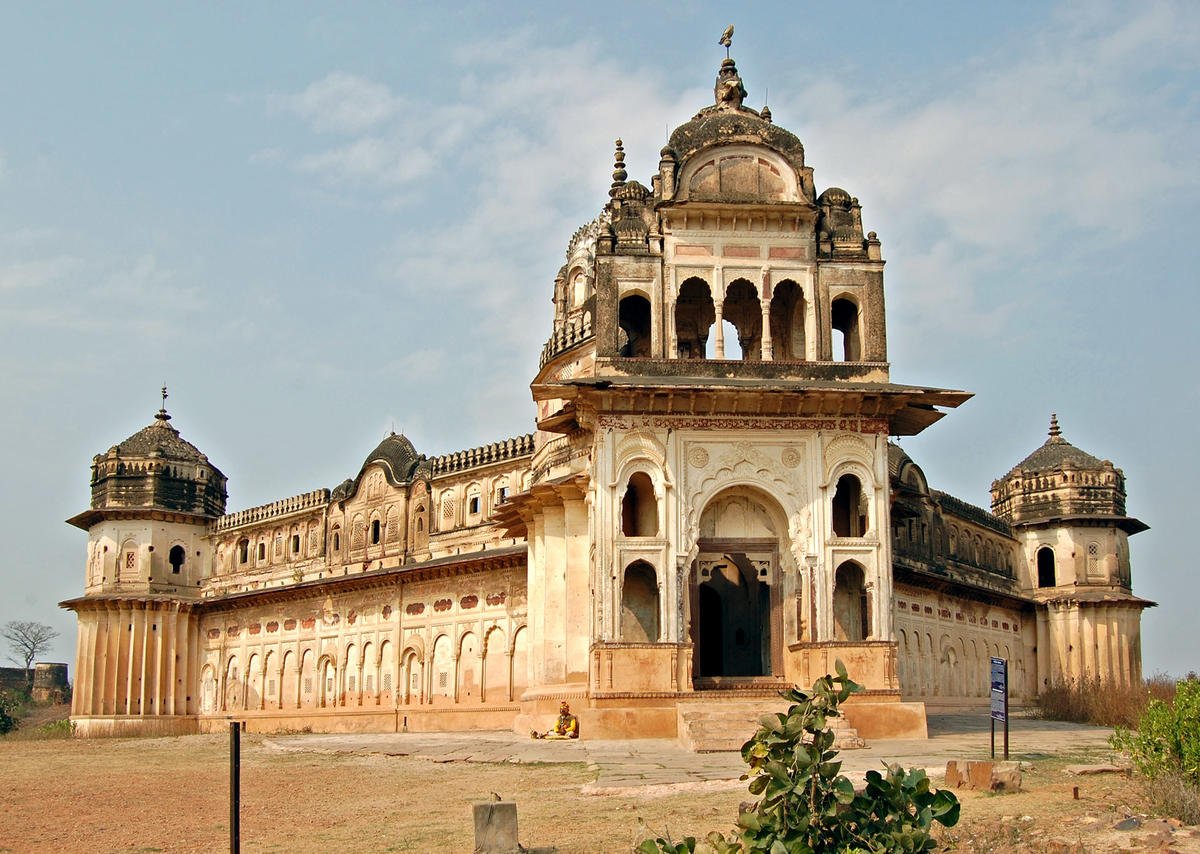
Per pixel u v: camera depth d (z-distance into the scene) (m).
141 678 55.50
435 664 46.12
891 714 27.64
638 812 16.69
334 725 49.66
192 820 18.50
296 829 17.20
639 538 28.20
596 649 27.69
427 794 19.97
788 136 30.89
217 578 57.78
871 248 30.70
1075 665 54.84
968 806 15.93
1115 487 57.09
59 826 18.23
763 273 30.31
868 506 28.88
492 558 43.47
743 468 28.80
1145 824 14.21
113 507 56.88
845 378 29.75
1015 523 57.44
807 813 11.50
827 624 28.19
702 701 27.55
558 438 35.34
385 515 50.16
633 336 35.00
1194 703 17.03
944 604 48.09
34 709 83.50
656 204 30.14
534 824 16.22
